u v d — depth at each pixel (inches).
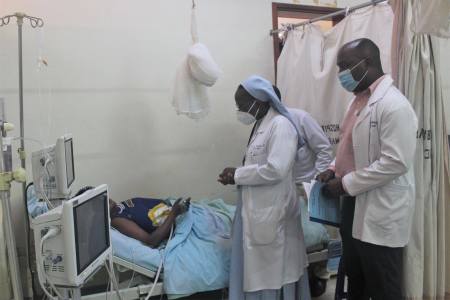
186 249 90.0
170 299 84.7
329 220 83.8
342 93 108.6
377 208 72.3
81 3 107.0
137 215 97.1
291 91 122.5
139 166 116.0
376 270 74.2
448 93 137.1
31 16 99.0
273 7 130.4
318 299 107.5
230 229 99.2
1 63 100.5
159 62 116.1
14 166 102.4
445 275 92.7
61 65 106.1
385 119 69.9
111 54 110.9
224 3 123.6
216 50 123.6
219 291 104.4
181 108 100.4
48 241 56.4
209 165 124.7
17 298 65.6
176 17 117.3
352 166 79.0
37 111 104.4
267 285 84.0
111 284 83.9
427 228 82.4
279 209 83.3
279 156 80.7
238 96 87.1
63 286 56.7
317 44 115.4
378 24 96.3
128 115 113.7
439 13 67.0
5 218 63.6
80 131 109.1
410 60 79.0
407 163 68.4
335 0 140.3
